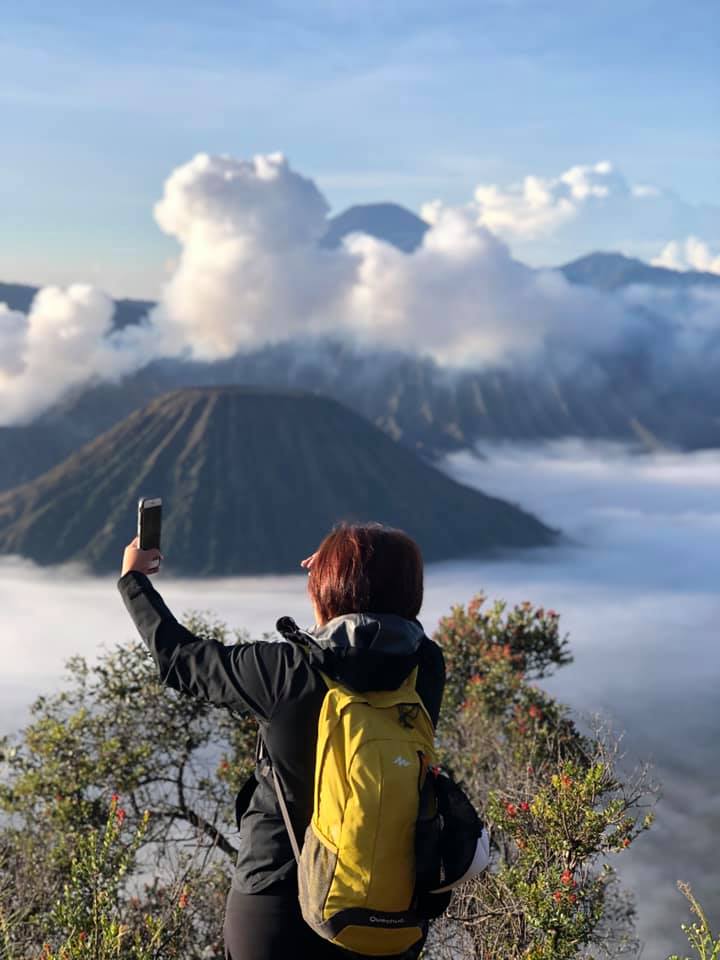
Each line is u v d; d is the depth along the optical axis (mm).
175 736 10719
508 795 6664
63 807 9703
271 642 2789
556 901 5691
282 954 2619
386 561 2771
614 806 5766
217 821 10289
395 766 2516
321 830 2535
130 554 3061
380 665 2617
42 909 7238
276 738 2641
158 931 4957
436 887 2521
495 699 12055
